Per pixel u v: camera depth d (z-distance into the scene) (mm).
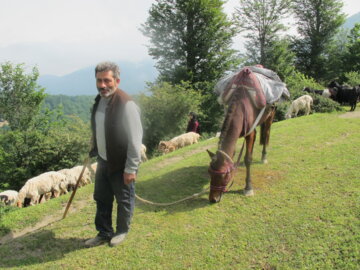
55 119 19984
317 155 6508
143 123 15094
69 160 12758
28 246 4188
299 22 40281
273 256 3529
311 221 4066
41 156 13227
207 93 24953
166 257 3701
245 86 4637
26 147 13578
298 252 3516
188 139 11469
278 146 7562
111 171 3672
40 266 3711
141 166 7723
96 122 3617
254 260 3514
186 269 3477
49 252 4012
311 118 11602
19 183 13398
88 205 5430
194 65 26922
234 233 4047
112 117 3441
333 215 4121
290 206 4520
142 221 4562
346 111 13234
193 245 3883
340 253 3404
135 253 3807
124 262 3662
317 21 39250
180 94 16219
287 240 3758
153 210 4891
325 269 3219
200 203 4965
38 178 7695
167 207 4949
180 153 8625
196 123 12648
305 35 40406
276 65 32031
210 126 23656
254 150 7484
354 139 7406
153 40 26281
